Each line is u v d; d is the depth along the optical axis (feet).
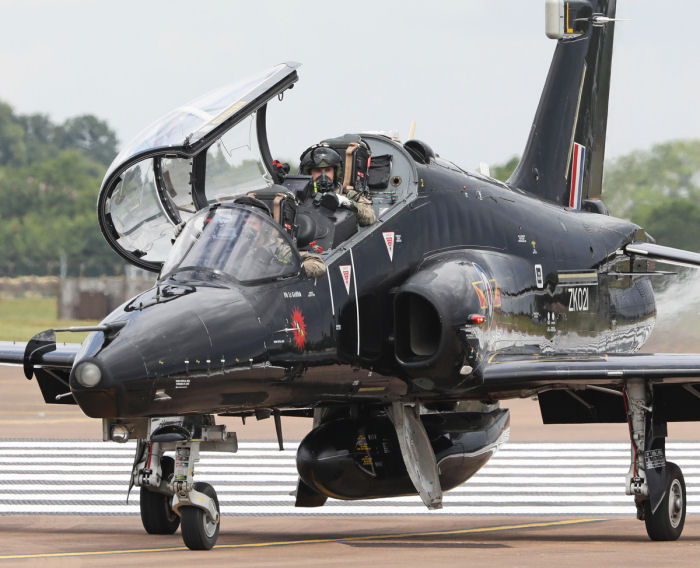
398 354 132.87
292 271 125.18
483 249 145.79
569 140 180.34
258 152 142.51
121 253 143.54
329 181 137.39
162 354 110.73
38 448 230.89
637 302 172.86
